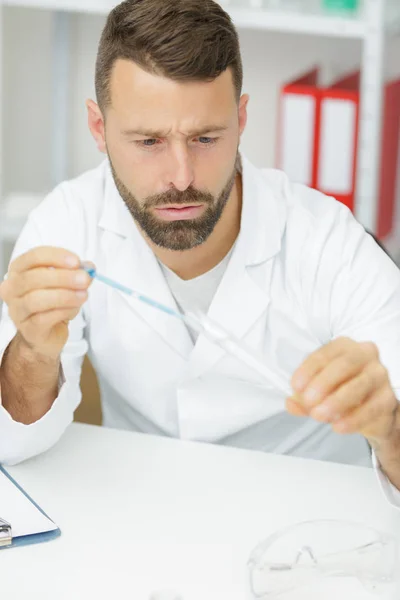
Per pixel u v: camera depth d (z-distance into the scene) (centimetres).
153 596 72
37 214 136
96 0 192
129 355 128
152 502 92
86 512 89
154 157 104
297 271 127
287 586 71
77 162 246
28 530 83
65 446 107
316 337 129
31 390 102
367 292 122
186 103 99
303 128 207
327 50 244
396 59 241
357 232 128
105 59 106
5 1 192
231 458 104
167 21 99
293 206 131
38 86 242
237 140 108
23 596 73
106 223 129
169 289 126
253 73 243
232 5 200
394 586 72
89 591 74
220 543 83
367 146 206
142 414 132
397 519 89
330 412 76
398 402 86
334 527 75
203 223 108
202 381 125
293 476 99
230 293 125
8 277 91
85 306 128
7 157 246
